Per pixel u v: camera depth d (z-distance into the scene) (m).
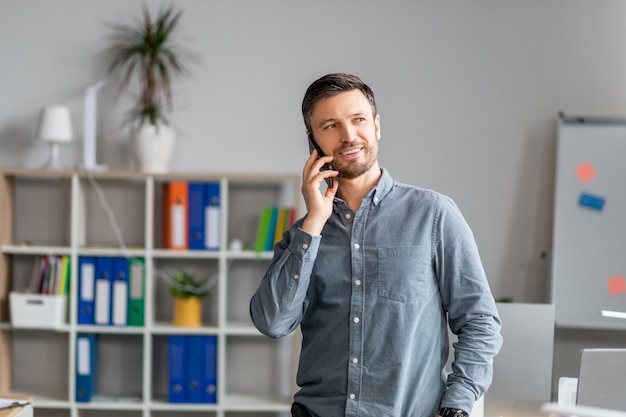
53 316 3.95
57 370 4.25
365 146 1.84
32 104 4.23
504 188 4.20
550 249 4.18
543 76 4.18
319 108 1.84
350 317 1.84
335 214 1.92
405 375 1.82
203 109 4.23
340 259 1.88
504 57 4.18
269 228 4.01
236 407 3.95
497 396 2.59
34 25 4.23
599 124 4.08
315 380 1.91
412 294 1.82
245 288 4.27
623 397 1.88
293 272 1.84
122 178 4.19
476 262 1.85
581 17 4.16
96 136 4.22
